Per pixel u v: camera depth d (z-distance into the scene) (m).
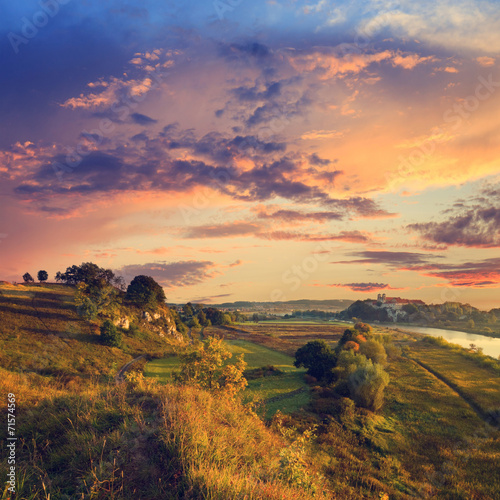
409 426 33.38
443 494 20.61
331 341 112.12
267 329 148.12
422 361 67.88
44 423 8.02
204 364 21.42
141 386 10.94
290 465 8.43
